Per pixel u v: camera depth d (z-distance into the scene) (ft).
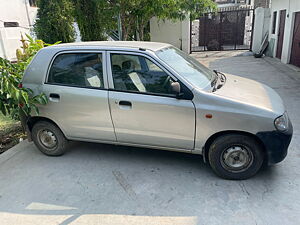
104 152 13.37
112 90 10.98
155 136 10.87
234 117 9.59
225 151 10.23
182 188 10.23
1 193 10.54
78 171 11.79
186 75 10.61
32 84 12.20
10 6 51.88
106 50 11.15
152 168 11.71
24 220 9.02
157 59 10.51
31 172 11.94
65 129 12.32
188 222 8.53
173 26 52.54
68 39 30.78
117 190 10.32
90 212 9.21
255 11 46.52
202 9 32.17
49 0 29.94
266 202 9.21
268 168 11.14
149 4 27.25
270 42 42.96
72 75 11.67
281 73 29.78
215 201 9.41
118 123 11.18
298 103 19.24
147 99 10.44
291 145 12.93
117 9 26.04
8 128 17.48
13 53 53.16
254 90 11.33
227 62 40.01
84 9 26.14
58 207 9.55
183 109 10.04
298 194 9.53
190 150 10.75
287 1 34.53
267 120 9.41
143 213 9.03
